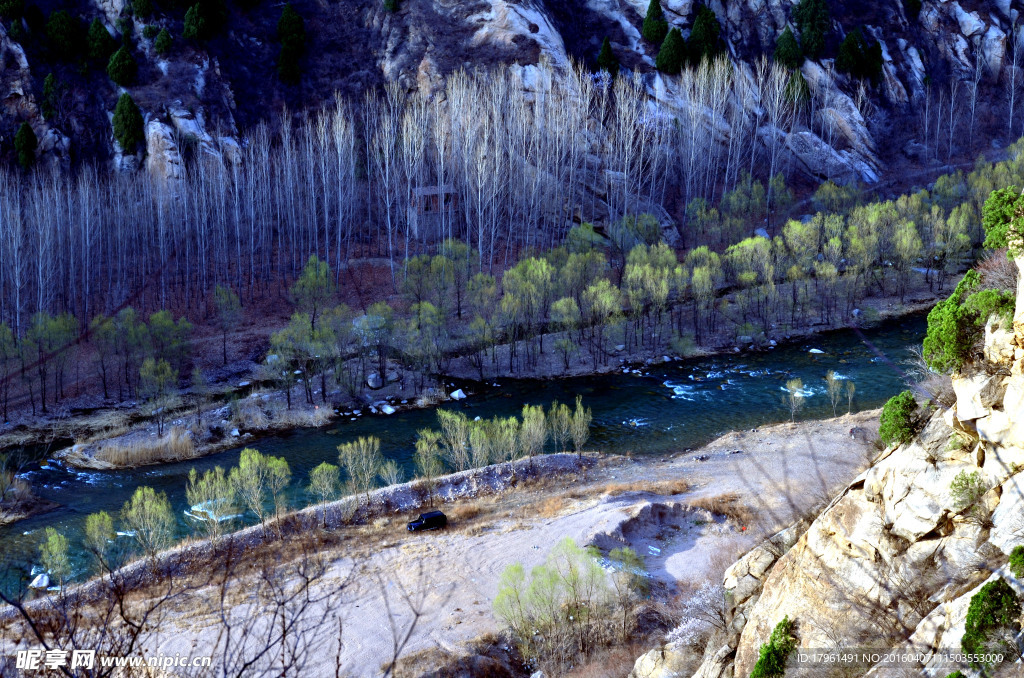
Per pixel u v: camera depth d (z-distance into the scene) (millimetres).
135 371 78562
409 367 80688
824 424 61531
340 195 101500
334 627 37406
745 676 20828
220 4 125125
